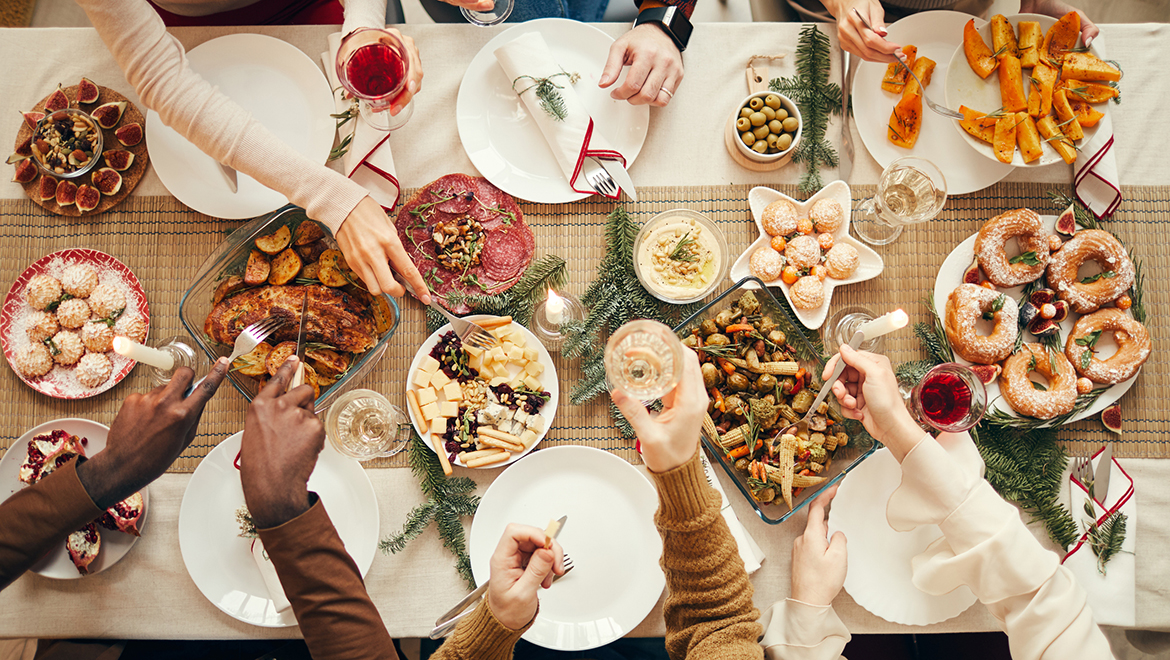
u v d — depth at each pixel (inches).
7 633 58.4
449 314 58.2
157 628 58.7
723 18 106.4
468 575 58.8
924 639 75.2
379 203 61.6
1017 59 60.5
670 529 44.4
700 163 64.5
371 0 59.7
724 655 43.6
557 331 61.6
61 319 59.6
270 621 57.3
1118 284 60.4
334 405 56.1
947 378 54.9
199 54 61.5
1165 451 62.0
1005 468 59.9
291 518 39.2
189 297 56.5
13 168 62.1
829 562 56.3
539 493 60.1
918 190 59.7
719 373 58.4
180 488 60.2
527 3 75.1
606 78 59.7
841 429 57.6
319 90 61.7
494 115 63.5
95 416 60.7
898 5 70.4
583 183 62.1
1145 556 60.8
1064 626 48.9
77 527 43.9
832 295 63.9
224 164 57.1
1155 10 97.3
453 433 59.1
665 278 61.1
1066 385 59.6
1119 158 64.4
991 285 62.2
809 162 63.3
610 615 58.7
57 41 62.4
